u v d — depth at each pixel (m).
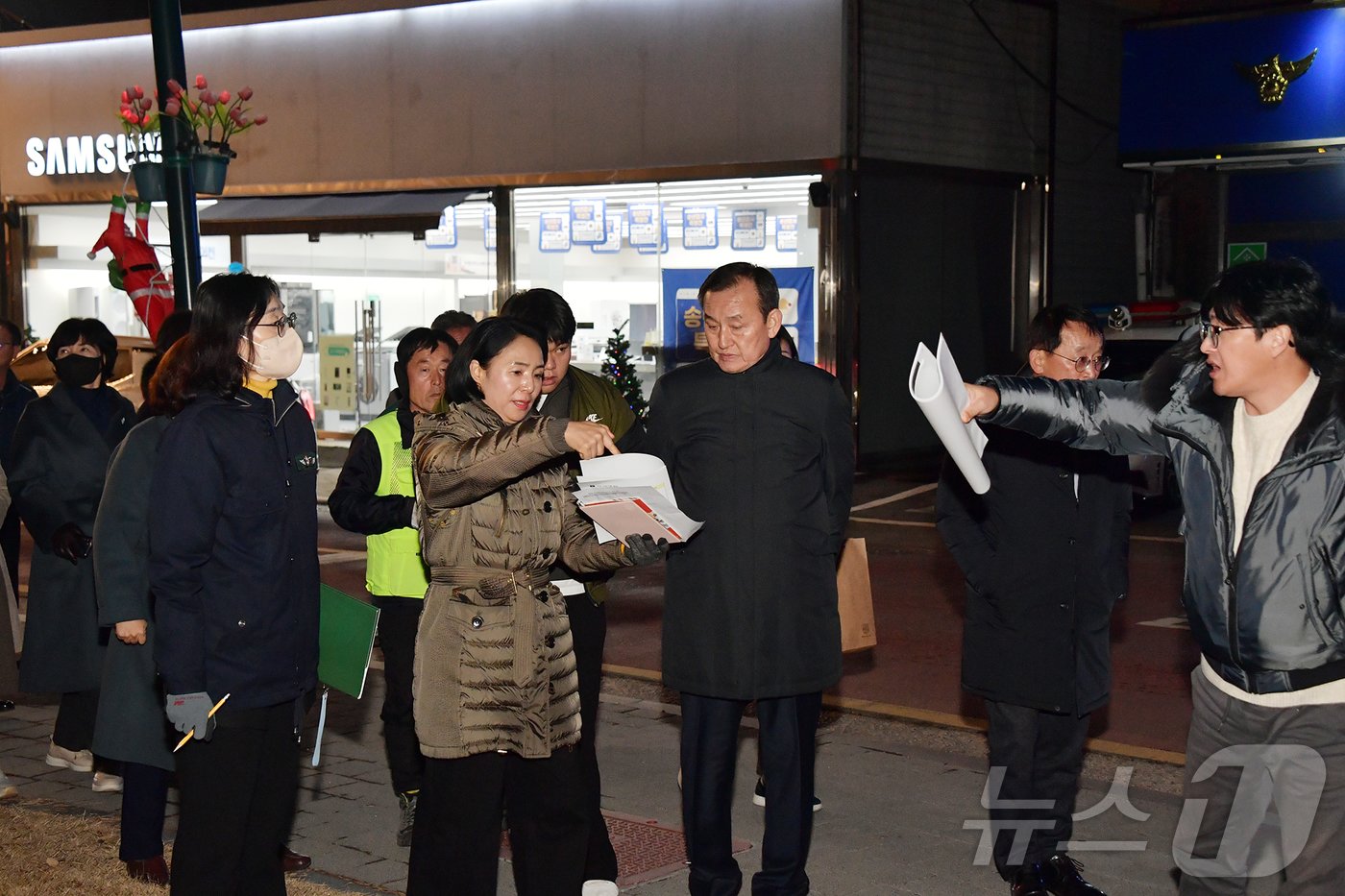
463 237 20.27
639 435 5.52
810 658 4.76
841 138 17.56
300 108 21.22
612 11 18.83
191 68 21.94
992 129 19.72
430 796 4.36
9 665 6.49
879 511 15.46
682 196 18.75
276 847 4.46
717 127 18.31
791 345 6.36
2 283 23.88
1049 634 4.79
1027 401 3.83
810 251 18.00
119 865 5.27
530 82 19.50
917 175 18.62
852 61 17.45
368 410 21.06
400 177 20.61
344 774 6.59
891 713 7.66
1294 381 3.49
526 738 4.27
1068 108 20.91
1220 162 20.12
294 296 21.42
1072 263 21.14
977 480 3.61
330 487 18.45
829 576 4.86
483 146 19.92
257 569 4.24
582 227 19.47
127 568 4.81
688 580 4.81
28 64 23.27
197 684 4.15
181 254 9.03
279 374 4.33
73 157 22.97
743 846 5.61
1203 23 19.52
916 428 19.34
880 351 18.59
